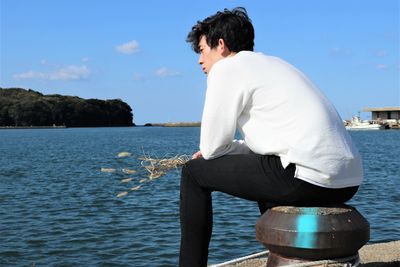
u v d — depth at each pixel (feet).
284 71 9.65
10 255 29.68
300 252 9.23
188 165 10.05
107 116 609.01
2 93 589.32
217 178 9.75
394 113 431.84
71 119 575.79
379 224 36.06
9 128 547.08
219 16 10.55
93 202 48.65
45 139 260.42
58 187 61.57
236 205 42.73
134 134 362.33
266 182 9.36
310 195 9.30
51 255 29.68
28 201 50.16
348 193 9.62
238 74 9.52
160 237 33.32
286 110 9.28
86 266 27.55
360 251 15.26
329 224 9.14
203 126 9.66
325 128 9.18
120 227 36.73
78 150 155.43
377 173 76.69
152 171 10.59
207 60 10.72
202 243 10.08
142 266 27.35
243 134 9.73
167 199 49.32
